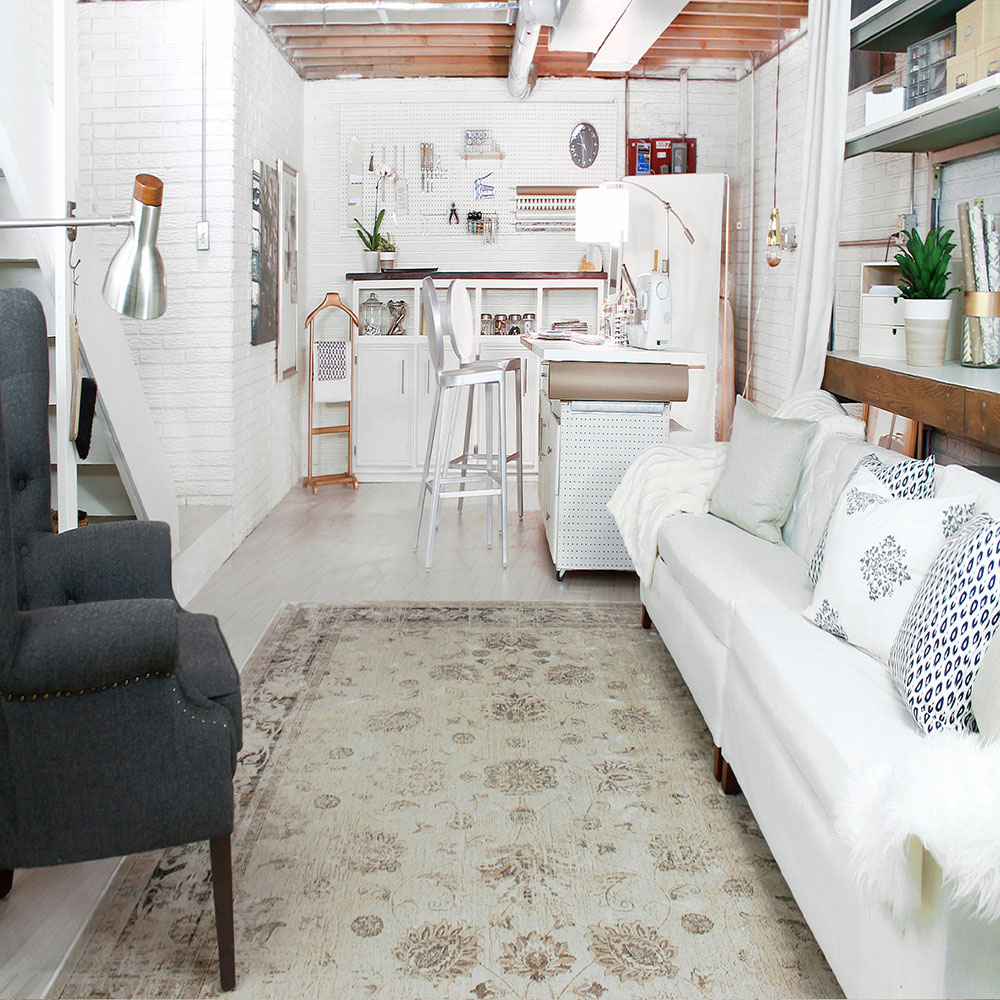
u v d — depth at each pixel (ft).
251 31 19.66
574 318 26.50
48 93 11.84
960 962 5.07
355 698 11.84
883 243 16.60
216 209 18.39
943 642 6.73
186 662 7.48
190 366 18.65
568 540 16.46
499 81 25.84
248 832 8.83
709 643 10.19
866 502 8.80
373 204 26.14
